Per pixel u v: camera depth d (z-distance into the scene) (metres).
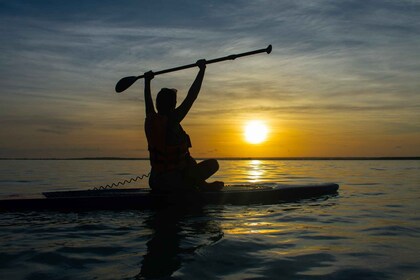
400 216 4.70
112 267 2.64
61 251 3.03
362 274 2.54
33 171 18.22
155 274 2.50
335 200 6.09
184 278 2.43
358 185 9.42
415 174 15.24
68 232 3.67
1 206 4.71
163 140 4.91
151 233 3.62
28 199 4.75
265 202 5.60
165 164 4.96
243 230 3.79
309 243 3.34
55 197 4.84
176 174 4.98
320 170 20.30
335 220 4.39
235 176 14.16
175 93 4.98
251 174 15.75
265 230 3.81
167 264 2.70
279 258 2.88
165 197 4.96
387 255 2.99
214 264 2.71
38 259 2.83
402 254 3.02
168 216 4.45
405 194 7.21
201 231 3.71
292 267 2.68
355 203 5.82
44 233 3.63
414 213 4.93
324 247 3.21
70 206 4.77
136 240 3.36
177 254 2.94
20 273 2.53
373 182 10.50
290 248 3.16
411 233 3.77
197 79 5.06
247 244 3.26
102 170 19.70
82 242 3.30
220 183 5.52
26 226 3.92
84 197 4.80
